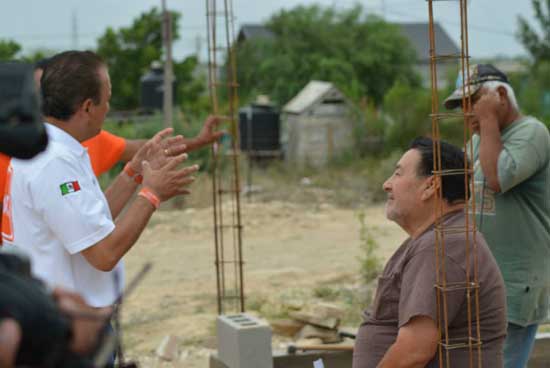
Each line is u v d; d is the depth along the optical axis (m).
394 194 3.57
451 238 3.39
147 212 3.46
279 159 25.20
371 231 15.30
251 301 9.40
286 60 37.81
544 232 4.28
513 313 4.25
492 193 4.30
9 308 1.60
